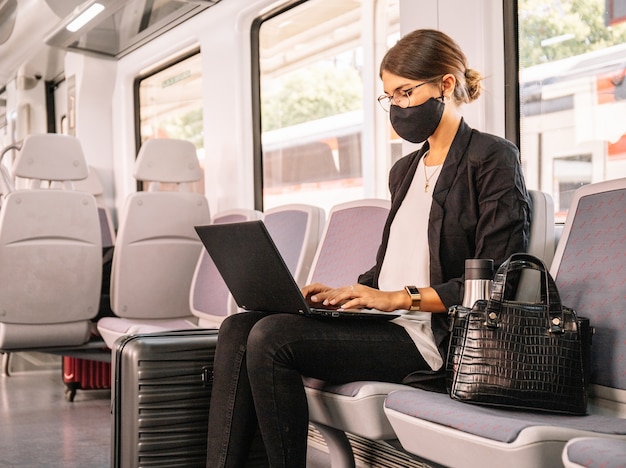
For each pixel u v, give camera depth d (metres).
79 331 4.24
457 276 2.04
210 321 3.72
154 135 5.79
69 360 4.46
